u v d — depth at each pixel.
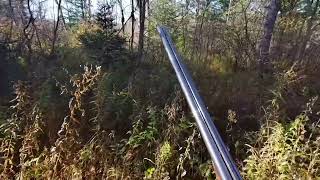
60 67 6.92
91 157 4.41
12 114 5.32
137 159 4.54
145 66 6.99
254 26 7.93
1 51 7.94
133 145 4.62
